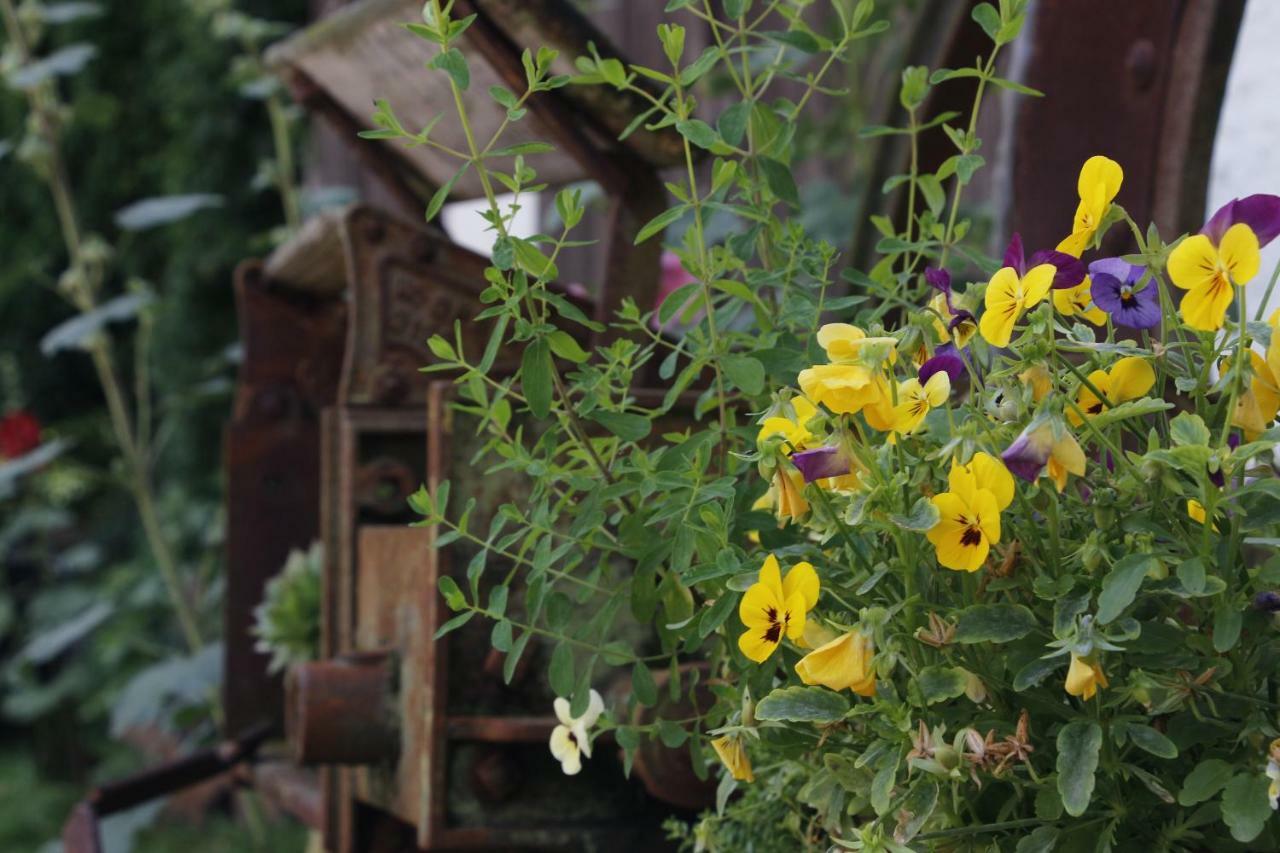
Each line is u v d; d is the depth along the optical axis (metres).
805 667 1.03
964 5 1.49
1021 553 1.04
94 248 3.26
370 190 4.21
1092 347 1.04
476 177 1.91
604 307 1.45
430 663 1.31
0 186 5.66
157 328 5.29
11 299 5.74
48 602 4.93
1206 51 1.38
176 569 4.01
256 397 2.04
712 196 1.21
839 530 1.06
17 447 3.15
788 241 1.22
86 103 3.54
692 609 1.17
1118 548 1.02
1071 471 1.01
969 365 1.06
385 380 1.49
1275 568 1.00
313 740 1.39
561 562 1.31
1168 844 1.03
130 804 1.86
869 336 1.09
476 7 1.39
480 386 1.18
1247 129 1.77
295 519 2.05
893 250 1.20
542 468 1.17
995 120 2.68
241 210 5.25
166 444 5.27
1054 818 1.02
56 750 5.38
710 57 1.19
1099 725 1.00
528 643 1.32
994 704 1.05
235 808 4.22
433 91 1.61
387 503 1.52
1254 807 0.98
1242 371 1.02
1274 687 1.04
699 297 1.21
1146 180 1.42
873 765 1.06
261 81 3.16
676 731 1.18
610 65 1.18
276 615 1.86
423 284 1.49
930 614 1.03
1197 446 0.98
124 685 4.38
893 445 1.06
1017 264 1.06
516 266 1.13
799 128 2.69
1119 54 1.43
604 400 1.21
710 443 1.15
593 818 1.34
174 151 5.32
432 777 1.32
